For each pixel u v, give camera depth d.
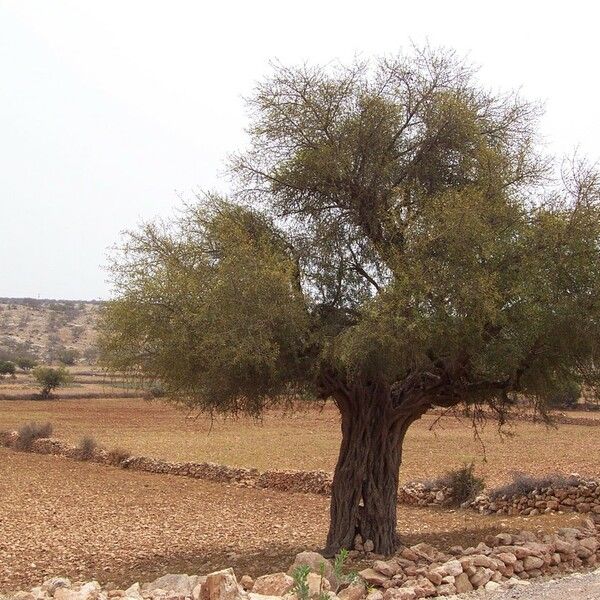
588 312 14.59
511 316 14.63
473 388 16.98
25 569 18.14
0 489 33.34
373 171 16.95
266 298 15.00
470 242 14.41
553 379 17.05
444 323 14.19
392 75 17.41
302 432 59.72
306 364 16.31
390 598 11.73
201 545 20.94
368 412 17.53
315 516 26.64
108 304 15.93
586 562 14.80
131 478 37.59
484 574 12.97
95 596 11.54
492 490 27.02
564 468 34.97
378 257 16.58
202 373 15.69
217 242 16.56
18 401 92.69
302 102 17.48
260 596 11.28
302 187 17.55
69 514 27.06
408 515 26.08
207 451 46.09
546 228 14.86
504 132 17.88
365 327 14.45
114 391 104.81
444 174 17.41
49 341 168.88
